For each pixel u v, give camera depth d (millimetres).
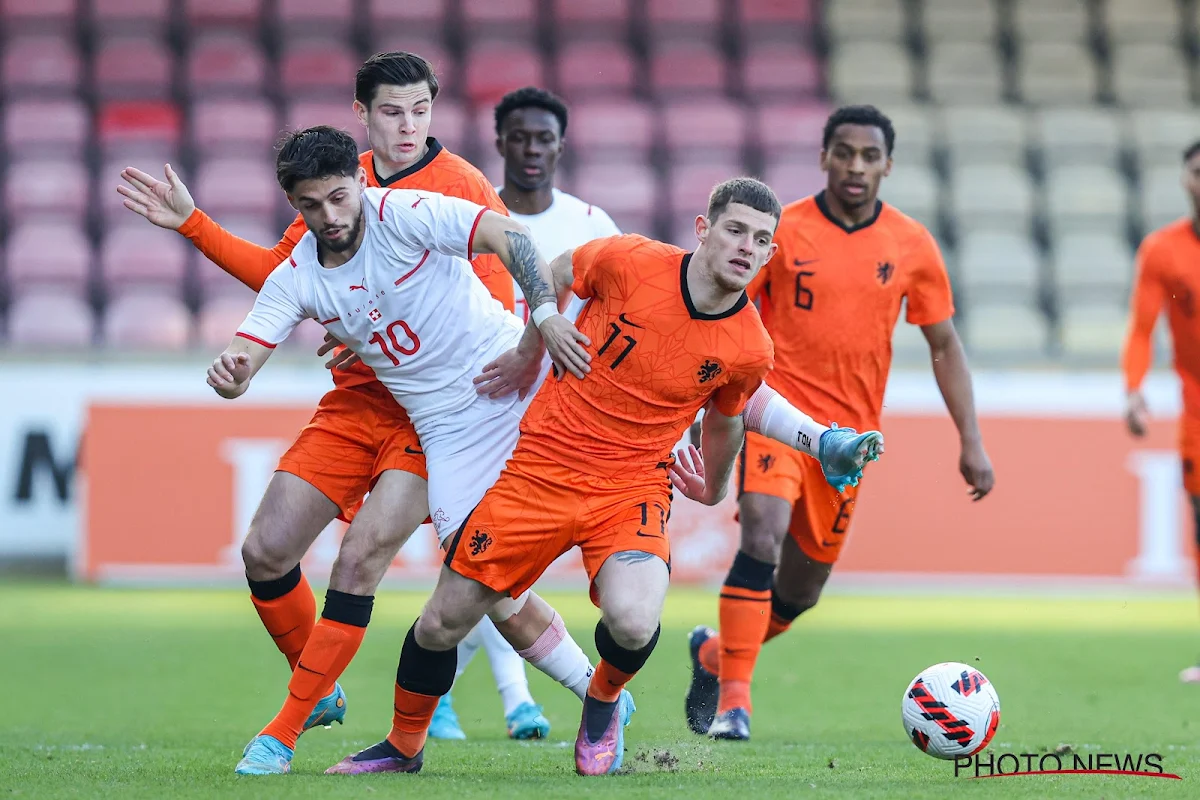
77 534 46625
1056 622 41188
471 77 70875
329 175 16859
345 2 72438
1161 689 28750
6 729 23094
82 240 62000
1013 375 47156
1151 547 47000
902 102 73438
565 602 44219
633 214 65938
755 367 16969
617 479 17016
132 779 16516
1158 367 47719
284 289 17750
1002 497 46812
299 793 15219
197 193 63719
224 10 71688
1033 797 15328
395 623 39844
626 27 74188
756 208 16266
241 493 46219
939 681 17219
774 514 22344
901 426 46656
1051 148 70312
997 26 76375
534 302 17016
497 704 27531
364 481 19000
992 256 65625
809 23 75500
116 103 68438
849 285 22953
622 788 15672
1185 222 32500
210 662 32375
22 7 70500
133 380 47188
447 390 17953
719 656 22438
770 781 16531
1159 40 76625
